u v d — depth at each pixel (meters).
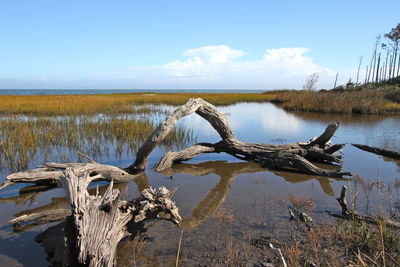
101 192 5.52
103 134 10.73
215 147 8.12
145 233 3.77
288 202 4.88
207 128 13.70
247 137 11.33
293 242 3.51
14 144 8.44
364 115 18.77
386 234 3.31
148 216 3.89
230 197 5.20
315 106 22.23
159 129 6.51
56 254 3.16
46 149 8.79
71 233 3.03
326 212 4.43
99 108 19.44
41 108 18.88
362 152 8.77
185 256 3.25
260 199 5.06
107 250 2.91
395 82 34.78
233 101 33.72
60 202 5.02
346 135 11.49
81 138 10.02
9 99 27.06
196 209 4.66
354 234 3.54
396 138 10.79
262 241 3.55
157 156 8.45
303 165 6.80
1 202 5.00
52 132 10.09
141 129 10.98
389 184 5.73
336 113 20.23
